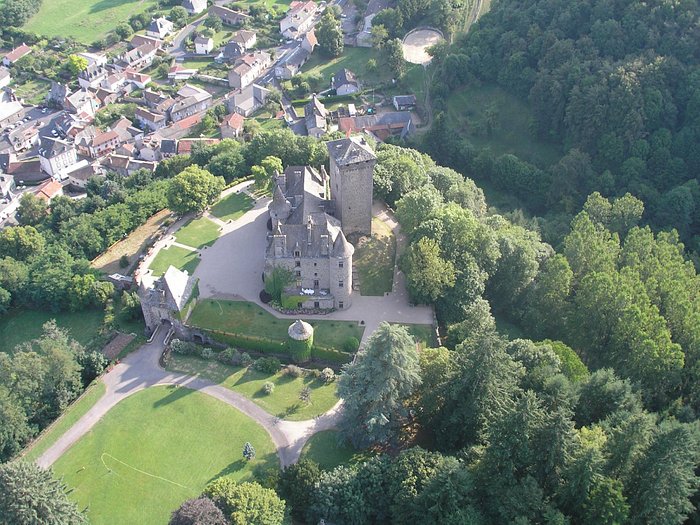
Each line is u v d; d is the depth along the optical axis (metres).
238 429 124.19
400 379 112.06
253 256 169.38
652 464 92.88
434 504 98.62
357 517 104.25
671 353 127.94
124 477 116.06
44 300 165.62
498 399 109.00
